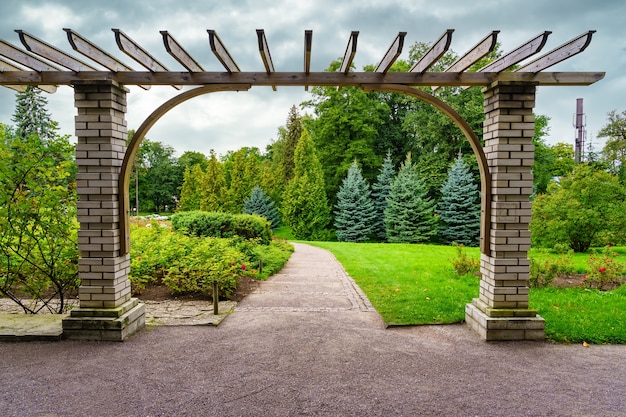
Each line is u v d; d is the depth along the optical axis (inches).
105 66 159.9
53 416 110.3
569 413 114.0
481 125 961.5
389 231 920.3
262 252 457.4
